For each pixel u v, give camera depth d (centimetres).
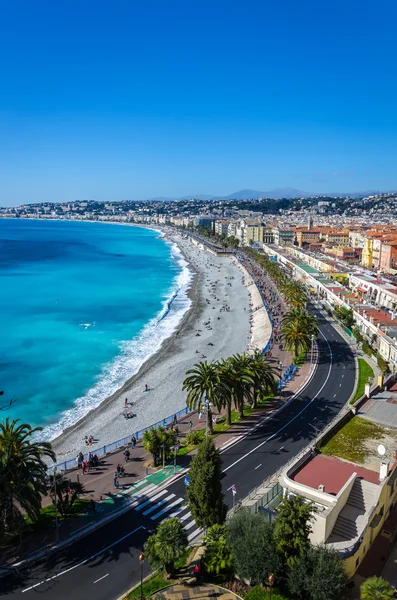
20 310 18662
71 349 13900
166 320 17512
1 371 12006
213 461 4888
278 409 8506
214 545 4466
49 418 9494
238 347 13825
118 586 4403
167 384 11038
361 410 7800
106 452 7350
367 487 5072
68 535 5144
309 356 11575
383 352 11506
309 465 5472
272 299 19050
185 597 4175
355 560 4378
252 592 4181
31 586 4419
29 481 4919
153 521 5434
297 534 4088
